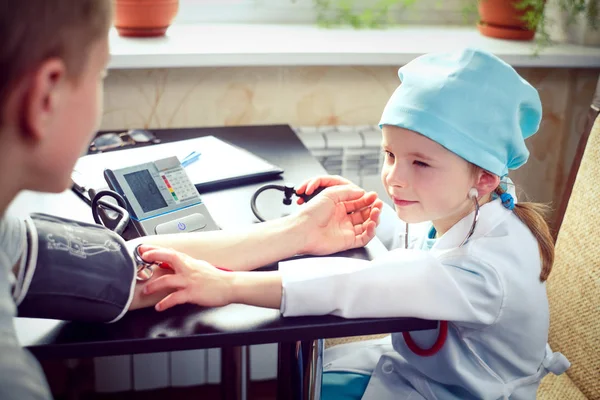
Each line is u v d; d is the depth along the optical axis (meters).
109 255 0.79
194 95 1.67
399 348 1.05
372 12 1.92
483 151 0.93
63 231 0.77
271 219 1.04
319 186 1.11
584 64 1.67
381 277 0.85
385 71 1.74
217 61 1.53
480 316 0.91
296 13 1.89
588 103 1.79
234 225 1.02
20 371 0.50
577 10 1.73
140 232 0.98
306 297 0.83
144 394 1.77
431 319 0.87
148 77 1.63
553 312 1.22
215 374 1.77
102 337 0.75
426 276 0.86
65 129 0.55
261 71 1.68
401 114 0.93
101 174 1.15
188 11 1.83
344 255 0.97
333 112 1.76
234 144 1.37
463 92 0.92
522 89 0.96
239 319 0.81
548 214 1.80
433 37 1.79
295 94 1.72
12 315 0.54
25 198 1.07
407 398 1.04
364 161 1.69
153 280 0.83
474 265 0.93
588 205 1.19
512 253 0.95
